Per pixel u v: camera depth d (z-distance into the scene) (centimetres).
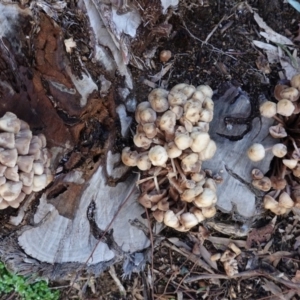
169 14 32
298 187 34
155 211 33
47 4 26
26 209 31
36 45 27
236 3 35
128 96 32
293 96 31
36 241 33
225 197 34
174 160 31
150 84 33
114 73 30
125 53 29
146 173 32
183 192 31
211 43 35
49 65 27
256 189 34
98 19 27
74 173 31
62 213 32
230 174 34
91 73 29
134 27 30
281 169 33
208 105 30
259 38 35
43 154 28
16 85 27
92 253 33
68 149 30
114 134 32
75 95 29
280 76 35
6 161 25
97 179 32
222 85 34
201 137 29
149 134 30
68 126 29
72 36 27
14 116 26
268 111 31
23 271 34
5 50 26
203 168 33
